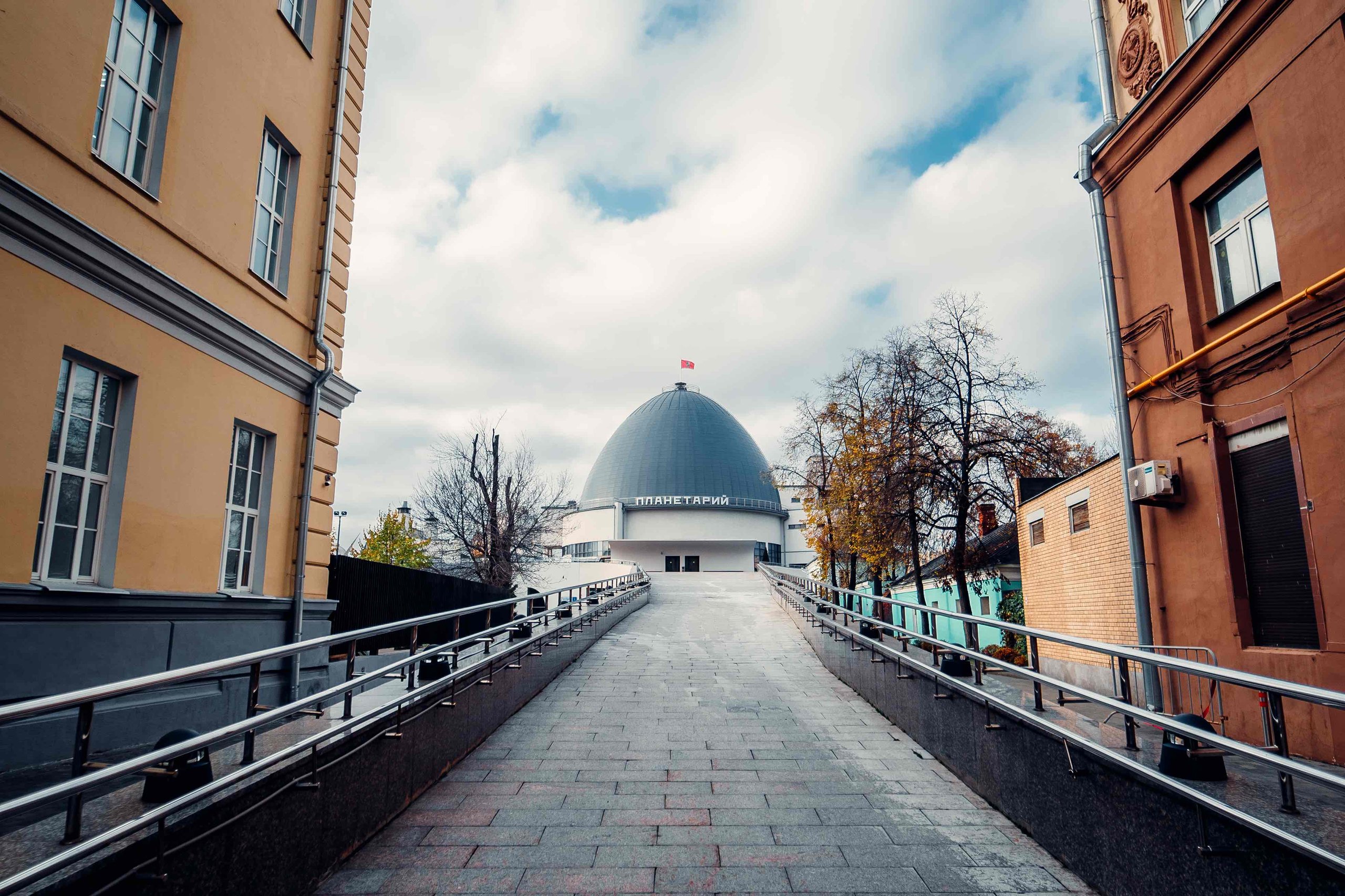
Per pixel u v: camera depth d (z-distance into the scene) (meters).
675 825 5.96
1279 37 7.79
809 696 11.62
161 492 7.54
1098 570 13.55
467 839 5.63
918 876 4.95
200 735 3.67
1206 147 9.04
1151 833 4.15
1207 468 8.92
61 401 6.64
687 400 73.25
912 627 32.16
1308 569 7.64
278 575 9.59
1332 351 7.20
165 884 3.30
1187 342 9.24
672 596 35.69
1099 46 11.11
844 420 23.62
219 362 8.51
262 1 9.43
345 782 5.17
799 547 71.38
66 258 6.41
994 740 6.40
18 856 2.88
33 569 6.32
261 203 9.69
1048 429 20.58
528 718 10.00
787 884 4.84
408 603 15.22
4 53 5.91
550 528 39.06
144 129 7.64
